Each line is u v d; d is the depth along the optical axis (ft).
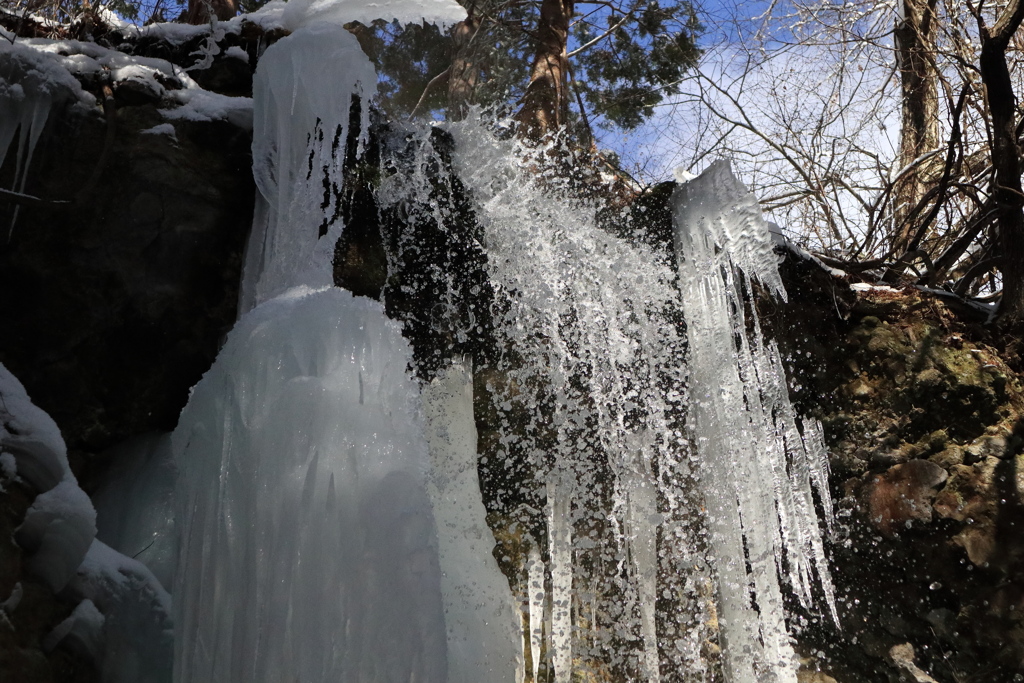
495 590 14.56
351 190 14.85
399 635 10.16
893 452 17.02
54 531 9.86
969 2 18.92
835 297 17.83
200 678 10.11
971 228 19.89
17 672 9.15
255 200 14.35
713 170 17.15
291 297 12.08
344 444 10.76
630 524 16.19
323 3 16.81
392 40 25.50
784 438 16.90
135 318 13.39
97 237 13.24
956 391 17.06
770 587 16.07
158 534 12.68
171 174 13.64
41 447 10.07
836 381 17.61
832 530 16.98
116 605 10.53
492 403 15.83
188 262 13.69
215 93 14.97
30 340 12.92
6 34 14.10
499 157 16.58
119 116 13.61
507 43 27.86
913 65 27.25
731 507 16.40
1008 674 15.49
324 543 10.25
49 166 13.15
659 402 16.65
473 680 13.39
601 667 15.48
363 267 14.76
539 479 15.96
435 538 10.96
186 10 22.50
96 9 17.35
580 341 16.49
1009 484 16.29
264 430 10.78
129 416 13.43
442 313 15.55
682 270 16.94
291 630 9.92
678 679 15.67
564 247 16.62
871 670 16.25
